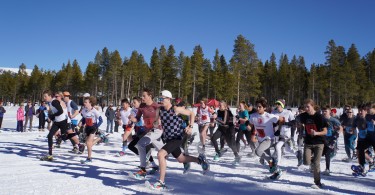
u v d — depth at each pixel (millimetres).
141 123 8727
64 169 6895
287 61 88312
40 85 95750
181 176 6492
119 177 6230
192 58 66250
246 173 7059
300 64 83875
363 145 7309
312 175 7023
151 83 77188
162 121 5648
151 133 6438
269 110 10375
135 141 6777
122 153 9180
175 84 67750
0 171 6484
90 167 7230
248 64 58844
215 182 6031
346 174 7293
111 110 18594
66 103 9141
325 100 70750
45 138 13523
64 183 5578
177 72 67062
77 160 8172
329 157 7195
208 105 10695
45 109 17359
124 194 4973
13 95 103312
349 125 9297
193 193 5152
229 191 5367
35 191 4988
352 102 64312
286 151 11289
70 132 9039
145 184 5492
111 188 5320
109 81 79312
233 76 60219
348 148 9367
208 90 73312
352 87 61250
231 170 7383
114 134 17484
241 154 10391
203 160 6289
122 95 75125
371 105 7223
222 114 8758
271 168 6504
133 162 8086
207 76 74438
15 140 12445
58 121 8336
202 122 10578
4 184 5402
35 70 99000
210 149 11734
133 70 74188
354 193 5457
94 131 8055
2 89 102562
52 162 7746
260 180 6336
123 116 9844
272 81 78562
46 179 5859
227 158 9508
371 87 66938
